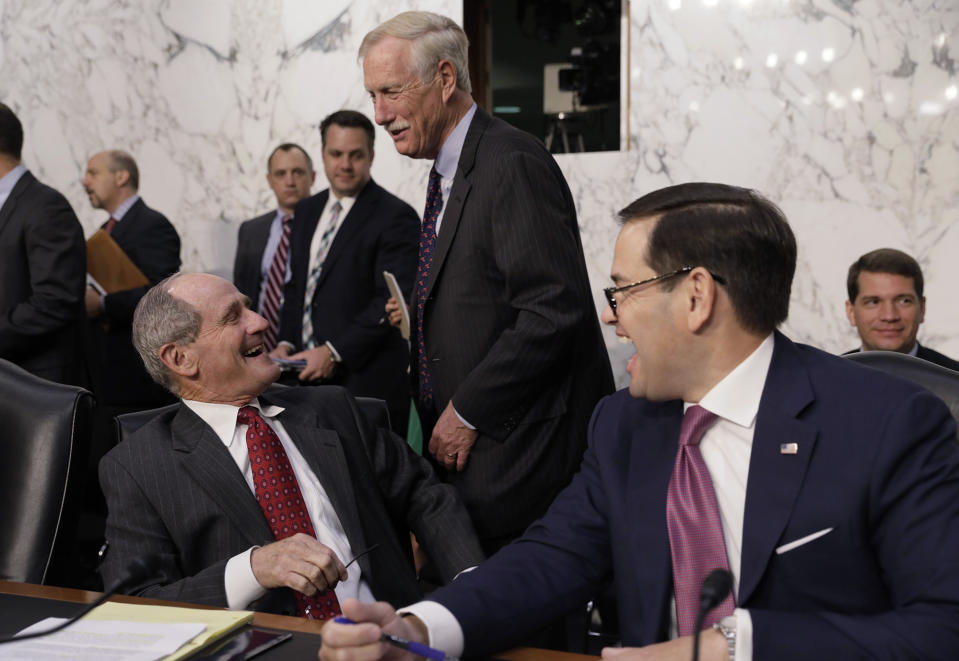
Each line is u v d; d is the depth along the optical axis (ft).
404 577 6.70
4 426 6.37
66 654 3.90
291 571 5.57
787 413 4.27
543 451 7.52
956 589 3.73
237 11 16.29
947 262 12.71
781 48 13.28
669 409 4.78
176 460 6.40
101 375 13.01
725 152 13.67
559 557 4.73
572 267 7.40
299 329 12.42
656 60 13.96
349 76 15.66
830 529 4.07
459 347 7.63
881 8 12.78
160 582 5.98
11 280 11.18
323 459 6.77
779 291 4.29
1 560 6.09
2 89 17.70
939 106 12.62
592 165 14.52
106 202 14.03
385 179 15.49
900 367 5.55
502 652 4.25
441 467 8.07
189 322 6.55
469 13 15.42
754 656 3.71
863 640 3.67
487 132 7.68
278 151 14.17
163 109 16.85
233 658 3.95
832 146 13.14
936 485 3.98
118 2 16.97
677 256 4.25
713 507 4.34
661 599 4.33
